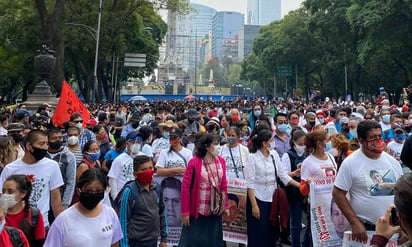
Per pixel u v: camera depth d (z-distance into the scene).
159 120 14.30
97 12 34.62
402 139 8.48
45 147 5.11
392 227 2.95
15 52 41.41
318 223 5.48
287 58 59.56
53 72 21.83
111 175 6.86
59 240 3.82
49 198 5.17
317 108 23.94
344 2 42.47
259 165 6.47
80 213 3.92
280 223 6.48
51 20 24.00
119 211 5.13
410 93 18.06
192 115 12.15
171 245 6.96
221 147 7.37
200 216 6.00
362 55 37.09
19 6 37.03
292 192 6.91
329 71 55.00
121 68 53.38
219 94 113.12
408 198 2.25
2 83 52.75
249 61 88.31
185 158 7.07
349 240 4.41
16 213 4.20
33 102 19.91
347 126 10.05
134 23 40.28
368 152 4.45
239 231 6.83
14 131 7.48
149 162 5.14
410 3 31.41
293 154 7.29
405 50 36.50
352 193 4.47
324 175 5.72
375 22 32.78
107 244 3.95
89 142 6.79
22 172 5.03
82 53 40.12
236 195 6.86
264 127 6.74
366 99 60.00
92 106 27.09
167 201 6.87
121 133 11.55
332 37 45.72
